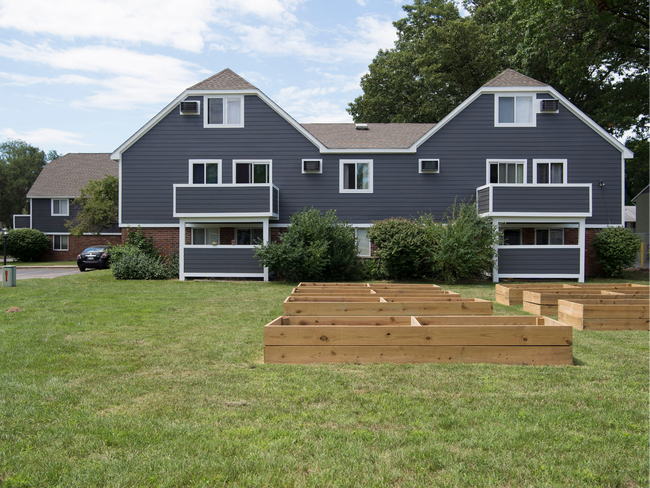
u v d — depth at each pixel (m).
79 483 3.10
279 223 20.53
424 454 3.49
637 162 30.33
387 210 20.55
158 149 20.45
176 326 8.77
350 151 20.50
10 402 4.60
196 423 4.07
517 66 29.44
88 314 10.09
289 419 4.17
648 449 3.60
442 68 34.84
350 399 4.68
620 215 20.08
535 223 20.12
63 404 4.56
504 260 18.61
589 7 21.55
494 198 18.53
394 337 6.01
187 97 20.55
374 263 19.50
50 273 24.95
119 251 19.91
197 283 17.55
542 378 5.35
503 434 3.84
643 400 4.65
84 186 35.03
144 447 3.62
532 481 3.16
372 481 3.13
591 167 20.11
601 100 27.72
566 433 3.87
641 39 25.22
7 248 34.41
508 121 20.34
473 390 4.94
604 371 5.66
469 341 5.99
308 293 10.94
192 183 20.38
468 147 20.39
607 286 12.24
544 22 22.52
